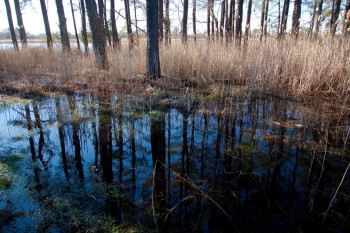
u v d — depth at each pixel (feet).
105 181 9.04
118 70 22.00
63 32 37.37
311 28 24.48
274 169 9.89
